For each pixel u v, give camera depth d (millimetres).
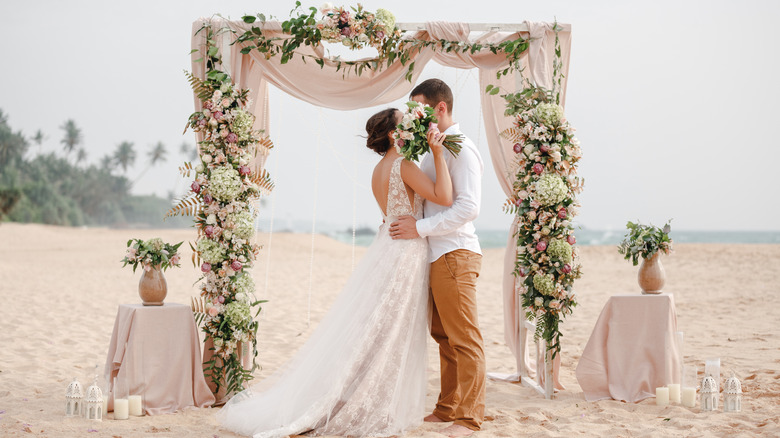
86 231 36938
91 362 6012
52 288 12484
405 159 3926
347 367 3783
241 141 4711
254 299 4926
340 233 71875
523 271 4809
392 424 3768
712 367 4367
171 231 40875
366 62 4969
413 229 3945
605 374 4770
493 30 4996
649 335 4723
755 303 10242
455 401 4125
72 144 88500
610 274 16297
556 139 4738
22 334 7457
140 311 4324
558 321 4812
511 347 5488
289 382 3955
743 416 4117
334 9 4777
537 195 4680
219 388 4652
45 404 4504
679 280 14219
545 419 4207
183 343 4445
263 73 4965
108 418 4180
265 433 3609
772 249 22625
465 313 3895
